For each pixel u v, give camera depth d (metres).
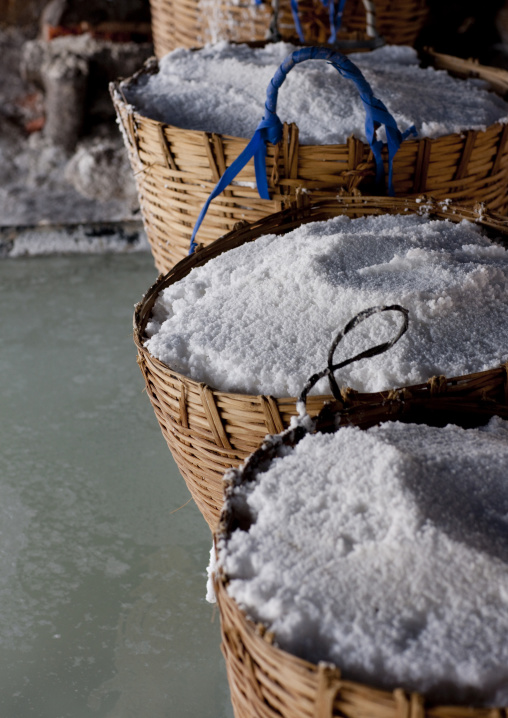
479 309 1.01
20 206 2.42
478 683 0.58
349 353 0.94
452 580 0.65
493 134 1.34
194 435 0.98
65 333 1.87
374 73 1.51
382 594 0.64
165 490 1.40
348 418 0.86
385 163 1.29
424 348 0.94
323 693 0.57
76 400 1.64
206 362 0.98
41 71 2.65
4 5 2.85
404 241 1.13
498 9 2.44
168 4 2.01
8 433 1.54
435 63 1.78
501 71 1.66
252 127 1.41
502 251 1.13
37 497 1.38
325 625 0.63
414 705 0.55
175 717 1.00
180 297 1.13
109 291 2.04
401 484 0.71
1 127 2.67
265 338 0.98
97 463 1.47
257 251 1.18
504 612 0.63
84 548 1.27
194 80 1.56
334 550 0.68
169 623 1.14
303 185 1.29
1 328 1.88
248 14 1.86
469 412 0.90
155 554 1.26
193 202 1.36
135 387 1.69
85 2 2.64
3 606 1.17
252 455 0.80
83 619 1.14
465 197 1.38
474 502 0.73
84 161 2.44
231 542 0.70
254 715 0.69
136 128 1.36
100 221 2.29
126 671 1.06
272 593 0.65
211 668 1.07
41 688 1.04
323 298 1.00
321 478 0.75
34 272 2.12
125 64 2.62
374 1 1.87
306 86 1.43
